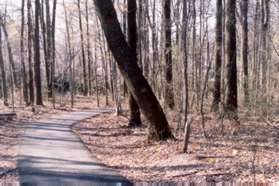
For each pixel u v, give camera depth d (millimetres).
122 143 14922
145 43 24234
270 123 16172
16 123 21438
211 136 14336
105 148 14258
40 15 33250
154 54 21203
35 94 32469
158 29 22000
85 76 45875
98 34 31172
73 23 42750
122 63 13227
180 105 16047
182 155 11477
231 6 17531
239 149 11961
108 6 12875
